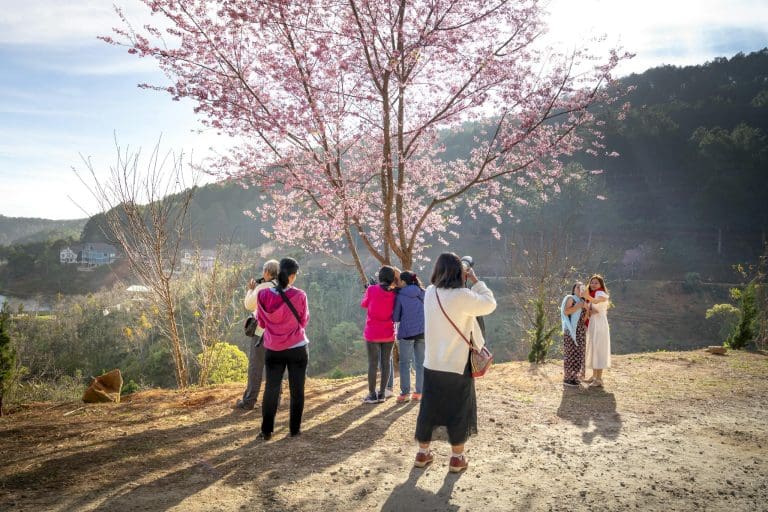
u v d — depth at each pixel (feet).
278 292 15.69
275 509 10.84
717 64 456.45
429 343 12.73
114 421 18.53
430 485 12.26
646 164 329.52
